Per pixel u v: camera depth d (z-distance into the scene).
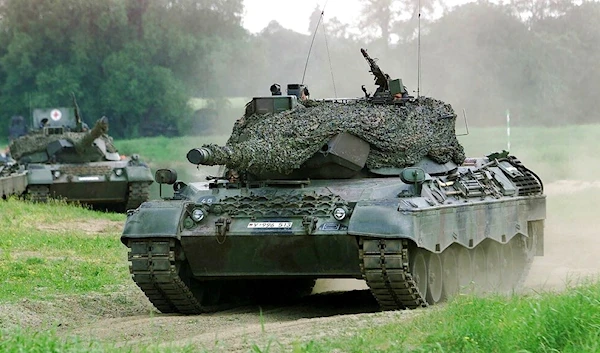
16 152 62.22
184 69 105.75
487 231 31.75
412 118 31.19
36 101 104.44
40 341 19.33
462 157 33.31
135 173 60.06
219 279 29.77
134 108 104.12
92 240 44.66
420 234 26.94
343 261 27.92
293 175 30.17
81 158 61.19
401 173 28.45
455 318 21.36
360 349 19.73
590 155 72.56
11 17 106.75
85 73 105.50
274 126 30.00
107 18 104.06
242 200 28.94
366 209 27.03
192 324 26.75
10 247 42.19
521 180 35.72
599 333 18.72
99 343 21.06
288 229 27.69
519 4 79.69
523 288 33.66
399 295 27.44
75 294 31.69
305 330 23.09
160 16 105.19
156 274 28.45
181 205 28.72
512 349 18.77
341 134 29.61
